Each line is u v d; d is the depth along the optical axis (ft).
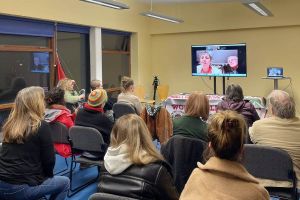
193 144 7.77
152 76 28.86
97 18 21.59
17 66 16.65
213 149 4.33
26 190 7.59
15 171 7.48
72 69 21.16
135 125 5.82
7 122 7.76
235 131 4.22
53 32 18.66
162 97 27.02
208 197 4.08
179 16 26.89
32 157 7.63
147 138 5.85
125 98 15.35
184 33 27.37
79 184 12.23
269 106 8.20
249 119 11.40
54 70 18.88
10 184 7.50
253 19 24.39
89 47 22.22
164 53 28.40
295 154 7.62
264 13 21.38
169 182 5.73
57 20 18.19
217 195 4.05
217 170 4.19
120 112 14.64
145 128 5.93
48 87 18.69
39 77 18.07
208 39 26.61
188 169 7.82
